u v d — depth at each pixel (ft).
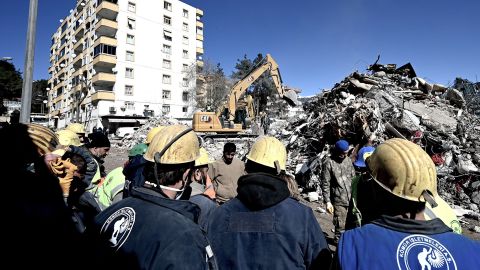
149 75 148.87
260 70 61.21
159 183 4.59
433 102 37.70
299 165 32.65
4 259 4.14
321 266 5.43
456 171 26.66
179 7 164.25
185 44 165.99
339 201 14.10
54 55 217.56
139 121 129.80
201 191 9.54
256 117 69.10
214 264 4.13
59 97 193.06
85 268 4.15
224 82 164.86
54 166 5.15
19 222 4.35
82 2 159.33
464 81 48.08
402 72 46.01
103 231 4.20
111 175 9.89
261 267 5.22
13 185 4.61
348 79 39.52
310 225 5.59
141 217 4.03
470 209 23.98
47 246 4.54
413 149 4.26
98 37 134.31
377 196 4.46
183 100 162.71
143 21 147.74
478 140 31.63
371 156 4.81
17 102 169.58
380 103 33.14
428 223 3.95
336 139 30.96
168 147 4.60
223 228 5.73
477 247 3.76
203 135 61.62
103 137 12.51
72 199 6.35
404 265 3.63
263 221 5.49
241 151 46.68
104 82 138.41
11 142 4.79
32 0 15.64
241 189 5.86
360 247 3.94
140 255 3.69
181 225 3.94
